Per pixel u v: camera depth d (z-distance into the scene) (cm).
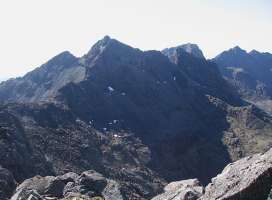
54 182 3516
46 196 3347
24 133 10012
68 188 3462
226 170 2544
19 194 2889
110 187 3575
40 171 8462
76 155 10281
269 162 2231
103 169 10331
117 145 12181
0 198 3844
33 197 2766
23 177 7531
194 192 2625
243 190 2119
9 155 7769
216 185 2327
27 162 8350
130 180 10225
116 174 10288
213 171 13225
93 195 3362
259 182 2116
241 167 2373
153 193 9975
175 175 12338
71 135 11362
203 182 12681
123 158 11625
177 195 2698
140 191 9738
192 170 13050
